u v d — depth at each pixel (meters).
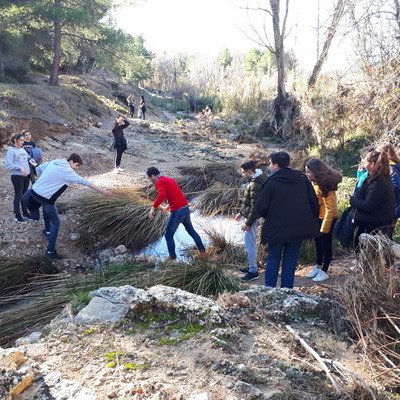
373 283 3.63
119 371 2.67
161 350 2.93
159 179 6.35
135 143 16.84
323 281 5.32
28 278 6.00
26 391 2.46
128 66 24.91
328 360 2.94
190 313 3.32
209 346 2.99
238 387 2.55
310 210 4.50
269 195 4.43
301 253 6.64
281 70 18.86
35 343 3.05
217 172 12.09
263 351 3.04
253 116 24.42
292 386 2.65
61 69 35.31
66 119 16.91
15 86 16.77
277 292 3.89
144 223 7.99
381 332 3.18
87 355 2.85
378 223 4.63
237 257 6.88
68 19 20.56
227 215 9.41
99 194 8.89
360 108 10.35
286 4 18.12
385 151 4.78
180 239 8.01
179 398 2.39
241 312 3.57
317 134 13.69
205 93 43.28
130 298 3.44
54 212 6.58
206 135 20.97
